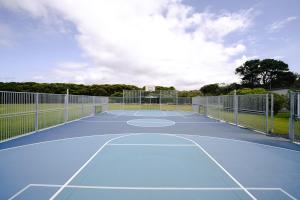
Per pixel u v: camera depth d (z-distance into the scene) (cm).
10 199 414
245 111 1462
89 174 551
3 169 585
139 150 805
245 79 5862
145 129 1341
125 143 926
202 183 504
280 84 5412
